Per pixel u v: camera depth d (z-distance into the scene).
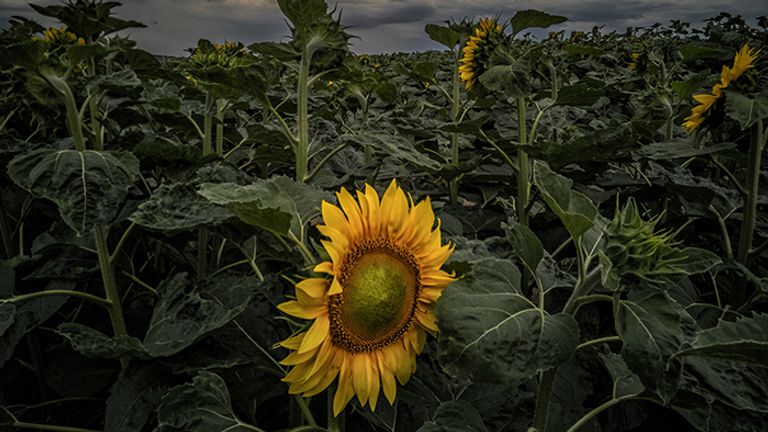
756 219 3.67
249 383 2.18
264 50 2.77
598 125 5.19
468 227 4.08
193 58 3.73
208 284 2.33
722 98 3.18
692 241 4.10
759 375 2.09
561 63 7.45
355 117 5.72
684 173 3.80
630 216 1.74
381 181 4.70
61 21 3.02
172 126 3.76
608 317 3.22
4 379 3.14
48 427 2.36
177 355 2.12
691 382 1.96
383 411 2.26
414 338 1.85
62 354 2.88
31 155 2.23
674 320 1.59
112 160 2.23
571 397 2.50
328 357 1.73
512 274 1.73
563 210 1.65
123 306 3.51
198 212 2.05
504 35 3.89
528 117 5.54
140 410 2.07
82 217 2.12
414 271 1.82
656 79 6.49
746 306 3.04
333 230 1.65
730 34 6.31
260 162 3.96
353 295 1.72
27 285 2.76
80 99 2.80
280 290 2.45
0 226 3.23
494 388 2.39
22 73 2.40
